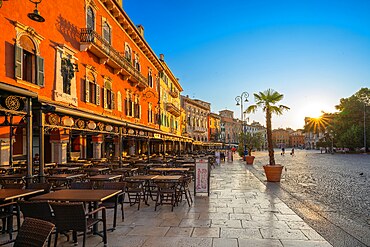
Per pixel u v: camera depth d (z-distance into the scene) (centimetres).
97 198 542
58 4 1617
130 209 854
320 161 3778
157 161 1781
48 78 1522
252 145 3591
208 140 8119
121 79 2516
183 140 3691
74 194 588
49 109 906
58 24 1619
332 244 552
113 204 674
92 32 1852
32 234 334
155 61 3584
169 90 4603
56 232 480
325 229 648
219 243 554
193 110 6975
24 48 1368
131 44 2794
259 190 1196
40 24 1467
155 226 671
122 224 690
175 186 883
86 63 1902
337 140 6938
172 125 4803
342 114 6869
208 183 1066
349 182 1573
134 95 2856
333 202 998
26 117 823
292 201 963
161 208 865
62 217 478
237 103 3997
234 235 602
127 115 2617
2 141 1298
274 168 1473
